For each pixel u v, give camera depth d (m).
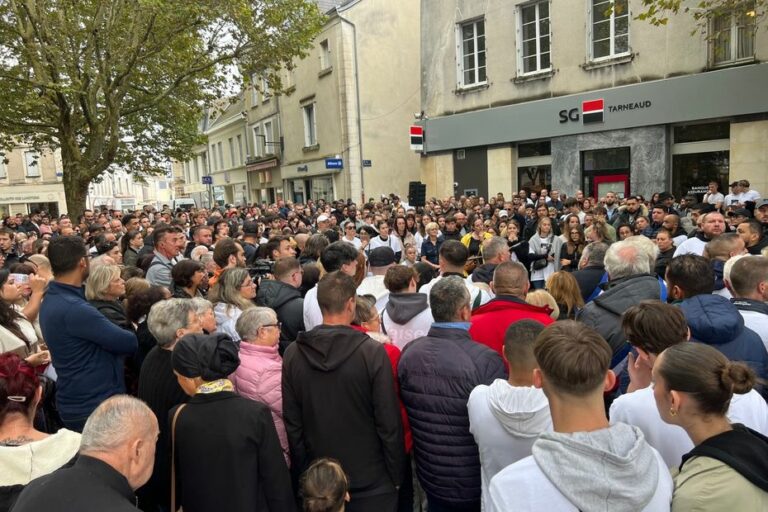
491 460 2.13
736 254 3.86
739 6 9.97
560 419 1.49
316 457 2.48
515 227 7.71
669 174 12.75
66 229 9.35
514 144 15.70
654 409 1.88
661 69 12.39
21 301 4.14
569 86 14.05
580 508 1.31
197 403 2.15
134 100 16.55
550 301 3.39
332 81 21.39
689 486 1.40
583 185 14.27
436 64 17.22
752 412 1.85
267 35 14.98
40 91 13.80
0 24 13.03
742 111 11.27
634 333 2.02
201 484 2.10
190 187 45.84
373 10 21.14
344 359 2.43
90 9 13.38
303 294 4.74
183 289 4.14
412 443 2.78
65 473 1.54
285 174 26.14
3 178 34.69
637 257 3.15
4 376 1.88
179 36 14.25
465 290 2.60
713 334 2.26
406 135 22.28
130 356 3.45
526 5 14.82
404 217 9.15
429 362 2.46
